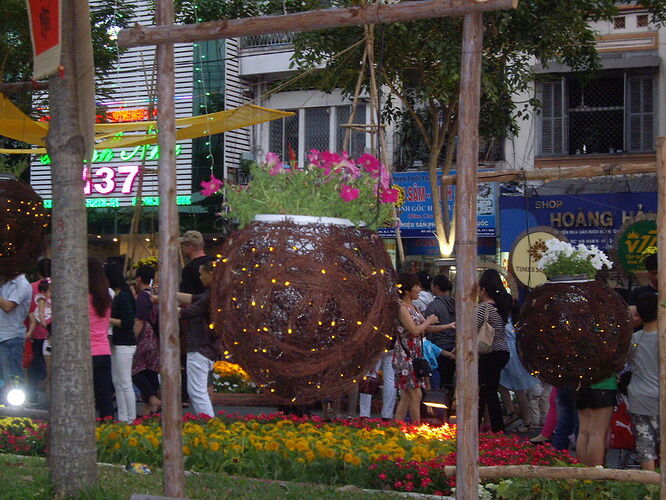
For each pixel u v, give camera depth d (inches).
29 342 475.8
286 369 178.5
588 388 287.7
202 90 946.1
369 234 189.5
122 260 510.0
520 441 362.3
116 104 956.0
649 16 825.5
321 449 295.0
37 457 302.7
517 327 260.5
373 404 506.9
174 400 200.4
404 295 387.9
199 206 948.6
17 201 282.5
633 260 690.8
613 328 248.4
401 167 873.5
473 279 183.8
